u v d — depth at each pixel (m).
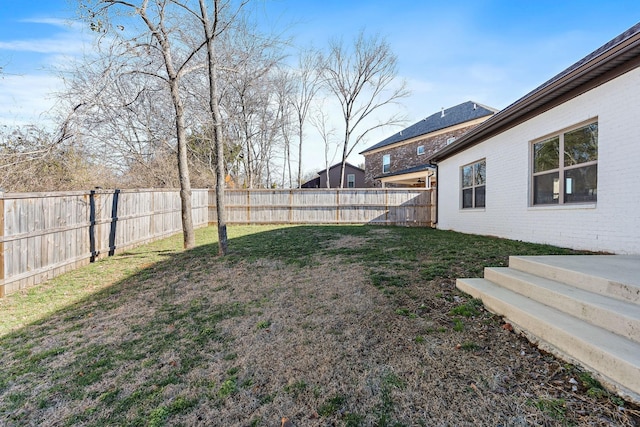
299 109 23.45
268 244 7.25
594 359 1.83
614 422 1.53
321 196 13.04
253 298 3.79
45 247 5.05
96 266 5.89
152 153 11.48
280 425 1.73
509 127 6.49
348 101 22.69
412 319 2.85
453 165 9.34
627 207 4.00
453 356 2.23
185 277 4.88
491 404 1.74
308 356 2.40
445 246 5.94
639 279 2.32
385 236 7.91
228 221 12.95
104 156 11.56
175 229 10.09
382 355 2.32
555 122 5.21
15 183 7.19
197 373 2.30
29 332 3.21
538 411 1.65
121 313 3.62
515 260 3.49
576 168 4.88
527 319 2.39
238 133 18.06
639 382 1.59
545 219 5.51
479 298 3.10
